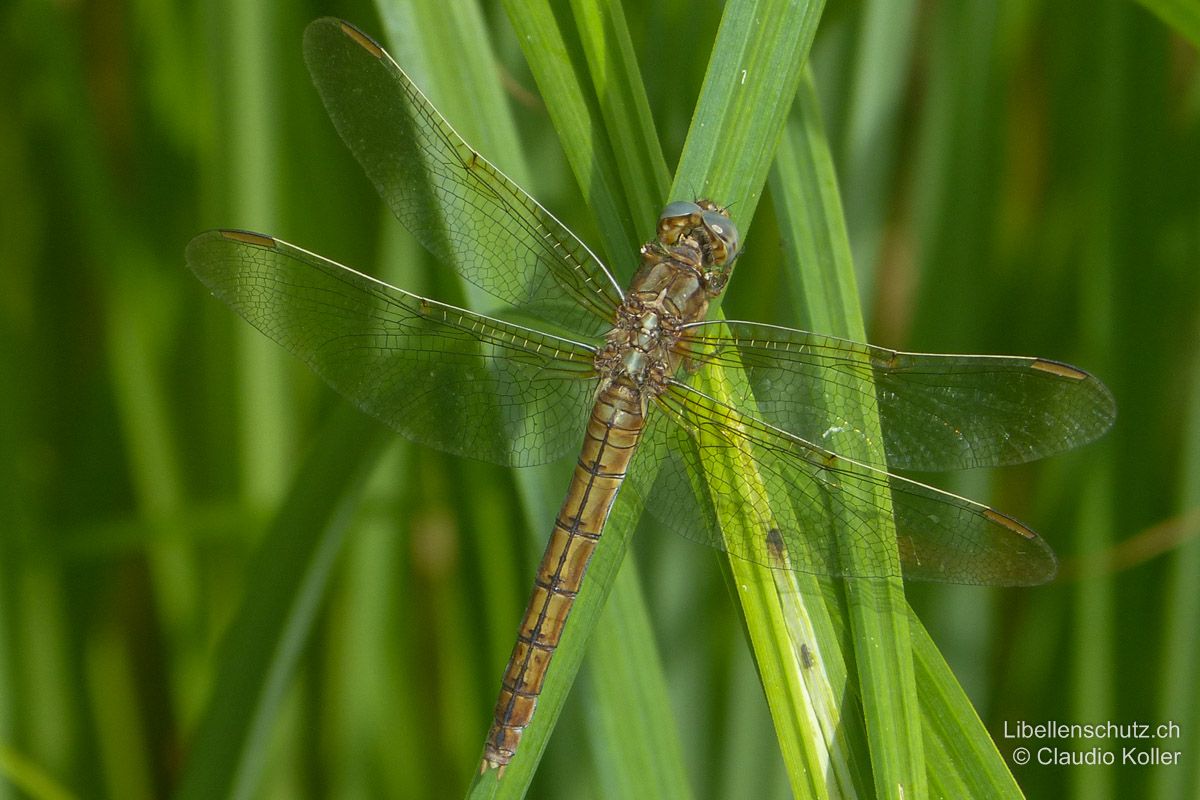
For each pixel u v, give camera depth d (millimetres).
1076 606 473
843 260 437
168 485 485
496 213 446
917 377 440
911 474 479
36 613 481
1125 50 465
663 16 461
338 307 445
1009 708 485
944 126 474
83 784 486
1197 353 470
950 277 476
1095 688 472
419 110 442
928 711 431
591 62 435
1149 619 471
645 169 435
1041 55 486
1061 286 485
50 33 477
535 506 448
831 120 472
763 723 474
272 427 481
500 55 473
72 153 479
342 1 477
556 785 473
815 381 442
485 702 482
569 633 435
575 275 449
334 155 482
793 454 439
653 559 474
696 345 446
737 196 433
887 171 473
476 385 446
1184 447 469
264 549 448
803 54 432
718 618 480
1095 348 473
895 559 433
